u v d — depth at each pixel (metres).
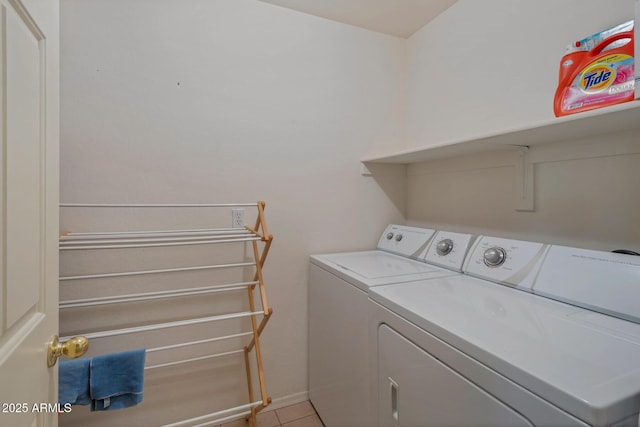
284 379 1.84
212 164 1.66
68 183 1.40
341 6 1.80
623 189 1.08
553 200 1.30
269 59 1.77
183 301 1.61
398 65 2.15
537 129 1.07
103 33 1.44
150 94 1.53
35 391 0.59
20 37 0.52
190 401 1.63
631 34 0.93
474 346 0.72
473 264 1.35
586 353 0.67
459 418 0.75
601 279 0.93
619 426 0.52
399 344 0.98
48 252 0.65
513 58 1.45
